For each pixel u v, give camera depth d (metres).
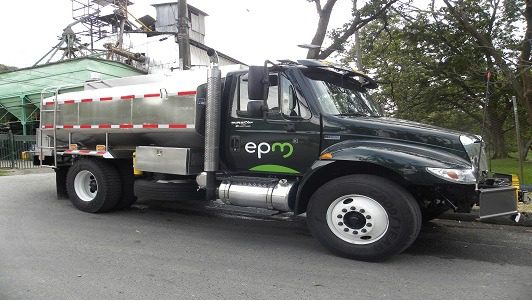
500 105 20.05
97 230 6.55
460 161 5.00
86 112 7.50
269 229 6.74
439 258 5.32
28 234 6.27
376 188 4.96
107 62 20.66
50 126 8.17
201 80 6.37
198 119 6.21
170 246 5.75
